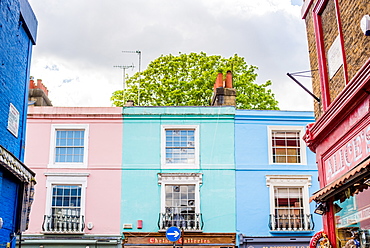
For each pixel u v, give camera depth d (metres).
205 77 31.64
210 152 21.25
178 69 32.94
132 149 21.22
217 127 21.53
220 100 22.69
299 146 21.53
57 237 19.97
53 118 21.34
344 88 10.08
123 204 20.59
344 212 10.91
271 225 20.39
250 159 21.22
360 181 9.33
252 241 20.12
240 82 31.70
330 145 11.52
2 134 11.53
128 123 21.50
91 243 19.98
